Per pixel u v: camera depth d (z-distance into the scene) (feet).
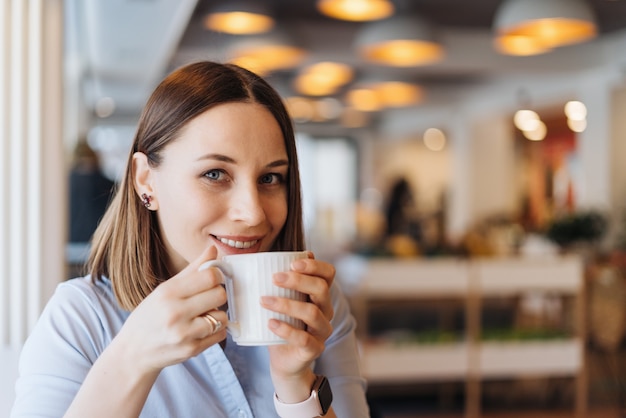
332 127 47.80
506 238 27.55
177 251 3.42
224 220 3.30
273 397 3.48
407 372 15.01
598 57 23.71
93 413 2.71
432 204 44.80
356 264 15.30
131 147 3.56
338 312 4.25
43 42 7.61
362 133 48.34
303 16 20.34
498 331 15.48
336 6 14.43
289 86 31.09
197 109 3.25
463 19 20.94
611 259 19.26
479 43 22.88
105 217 3.79
